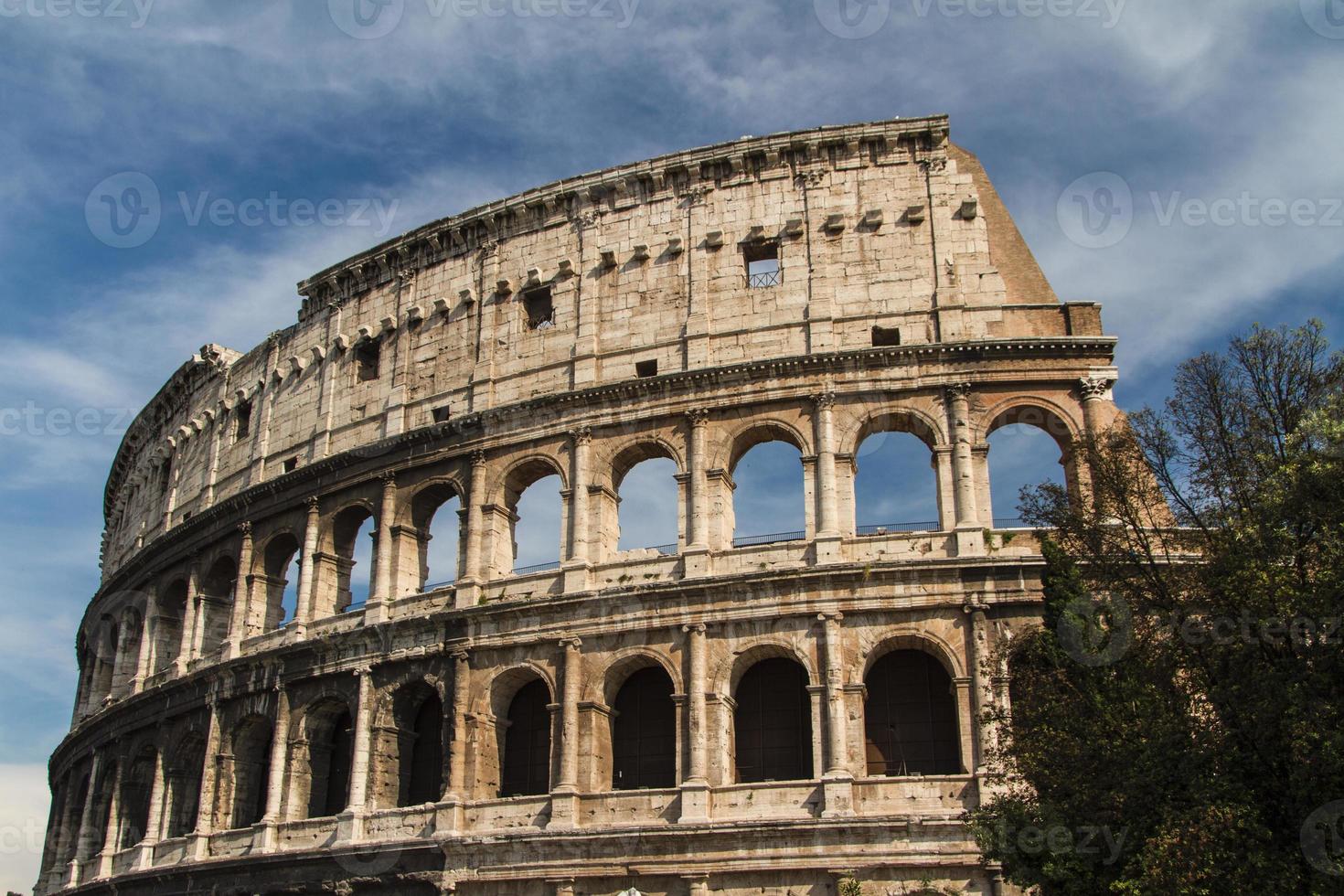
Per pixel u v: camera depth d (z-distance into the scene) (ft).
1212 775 137.69
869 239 234.17
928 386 219.00
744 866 192.95
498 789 221.46
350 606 265.13
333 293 286.87
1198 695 146.51
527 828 208.74
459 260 268.62
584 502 229.86
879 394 221.05
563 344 246.88
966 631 200.54
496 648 224.74
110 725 304.71
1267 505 140.87
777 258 240.12
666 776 216.13
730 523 224.33
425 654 230.48
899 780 193.98
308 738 247.09
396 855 216.95
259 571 275.59
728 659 208.23
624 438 232.53
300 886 228.84
